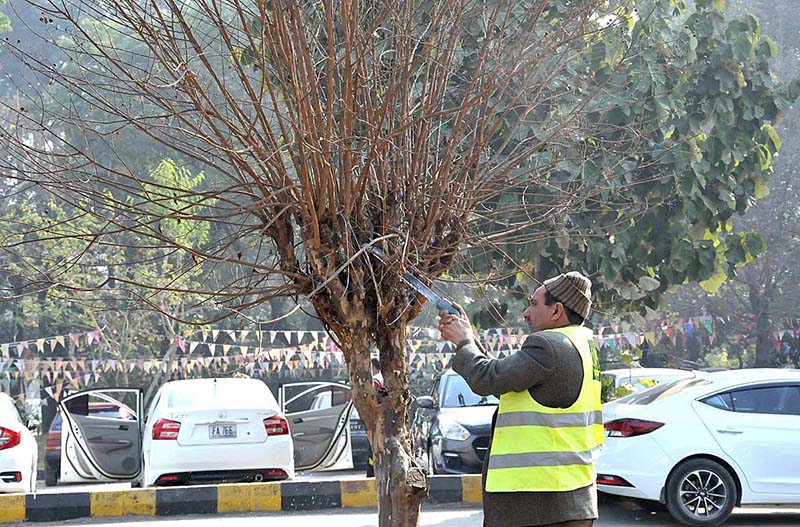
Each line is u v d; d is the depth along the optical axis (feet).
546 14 23.57
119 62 17.42
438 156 19.12
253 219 20.35
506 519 15.10
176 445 37.55
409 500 17.42
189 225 51.24
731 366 112.47
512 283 35.78
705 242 40.75
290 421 44.88
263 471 38.06
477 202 18.51
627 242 38.55
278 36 15.58
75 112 20.33
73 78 17.83
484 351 16.19
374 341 18.19
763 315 97.25
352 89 16.61
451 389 47.65
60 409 42.86
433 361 67.97
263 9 15.51
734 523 36.68
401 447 17.62
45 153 17.16
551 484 14.89
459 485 38.86
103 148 62.80
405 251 16.31
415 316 18.22
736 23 40.06
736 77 39.50
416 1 19.31
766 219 96.73
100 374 80.64
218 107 18.67
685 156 37.52
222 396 39.86
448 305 16.15
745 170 41.11
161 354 89.56
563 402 15.16
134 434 42.96
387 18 17.97
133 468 42.75
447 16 18.40
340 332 17.61
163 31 17.65
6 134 17.01
